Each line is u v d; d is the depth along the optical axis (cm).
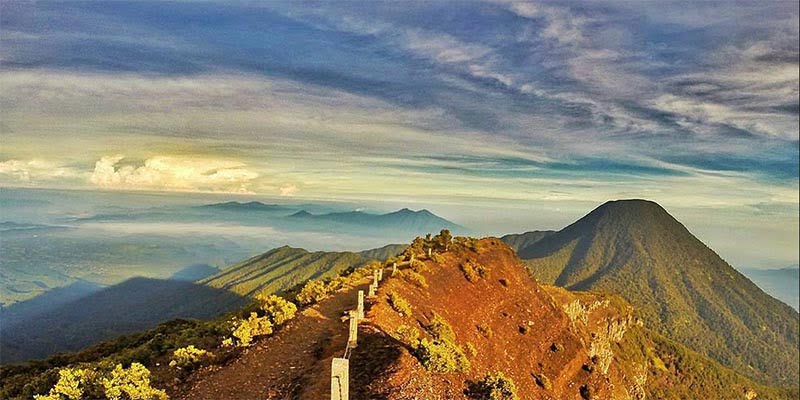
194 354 2388
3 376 3067
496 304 5191
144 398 1964
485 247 6775
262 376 2188
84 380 2091
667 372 14962
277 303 3136
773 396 16288
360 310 2867
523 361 4550
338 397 1559
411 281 4397
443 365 2389
